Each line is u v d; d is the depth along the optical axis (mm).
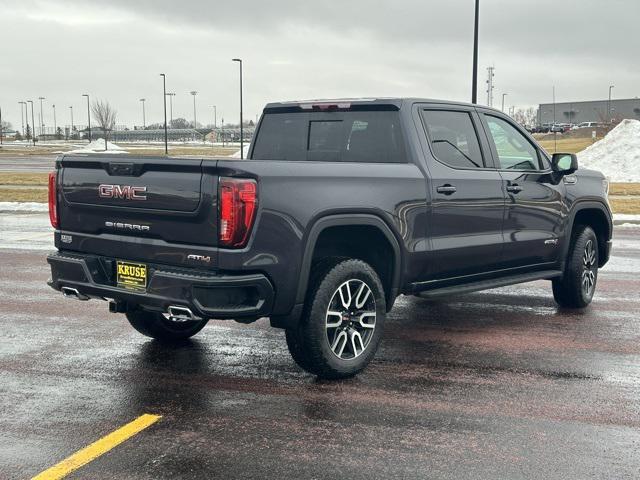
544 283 9688
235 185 4738
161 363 5871
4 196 21891
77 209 5520
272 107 6758
